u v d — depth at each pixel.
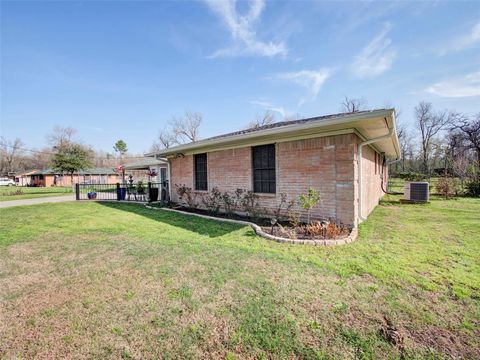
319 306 2.58
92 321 2.43
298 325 2.28
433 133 32.12
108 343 2.12
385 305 2.57
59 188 32.22
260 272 3.45
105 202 13.19
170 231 6.05
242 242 4.94
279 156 6.88
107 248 4.78
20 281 3.39
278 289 2.95
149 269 3.67
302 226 5.93
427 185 10.77
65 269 3.78
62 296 2.95
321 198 6.08
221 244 4.81
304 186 6.37
